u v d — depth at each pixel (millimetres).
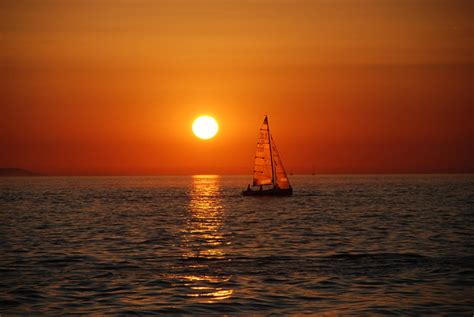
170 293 51469
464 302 48125
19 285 54688
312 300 48875
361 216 140250
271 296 50188
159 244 85938
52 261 69312
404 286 53656
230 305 47469
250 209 170500
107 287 53906
